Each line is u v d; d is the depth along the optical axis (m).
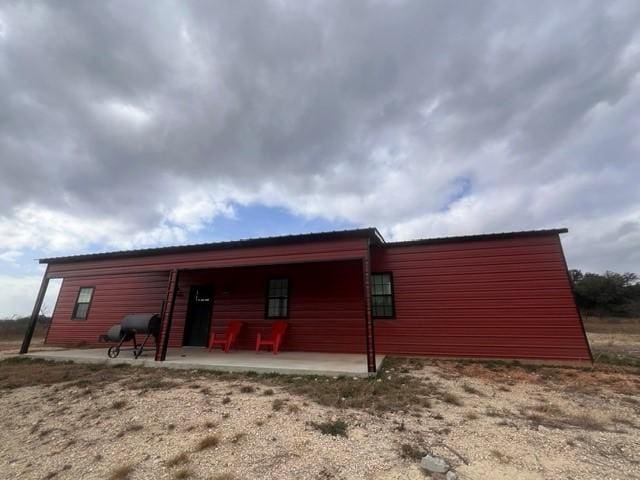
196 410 3.78
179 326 9.82
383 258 8.52
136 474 2.39
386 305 8.29
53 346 11.07
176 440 2.99
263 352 8.28
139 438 3.07
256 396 4.32
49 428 3.42
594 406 3.88
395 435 2.98
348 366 5.89
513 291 7.38
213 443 2.87
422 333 7.79
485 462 2.44
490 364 6.74
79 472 2.48
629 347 9.80
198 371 6.06
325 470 2.37
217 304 9.64
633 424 3.25
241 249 7.26
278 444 2.83
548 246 7.37
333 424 3.26
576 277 40.41
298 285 9.02
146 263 8.09
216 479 2.27
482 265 7.74
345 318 8.38
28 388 5.04
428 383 5.04
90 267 8.79
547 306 7.08
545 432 3.04
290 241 6.88
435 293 7.92
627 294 34.28
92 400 4.32
